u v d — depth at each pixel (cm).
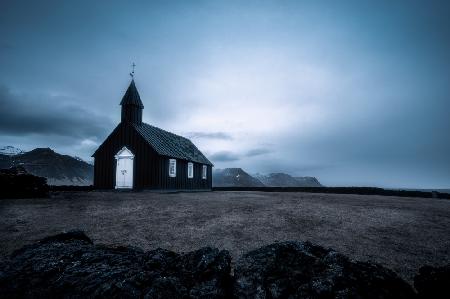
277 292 356
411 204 2006
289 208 1719
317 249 458
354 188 3089
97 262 420
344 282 351
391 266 848
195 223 1302
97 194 2289
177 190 2947
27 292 367
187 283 381
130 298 338
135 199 1997
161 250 479
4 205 1622
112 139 2856
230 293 385
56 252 451
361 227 1281
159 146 2836
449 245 1049
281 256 417
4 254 866
